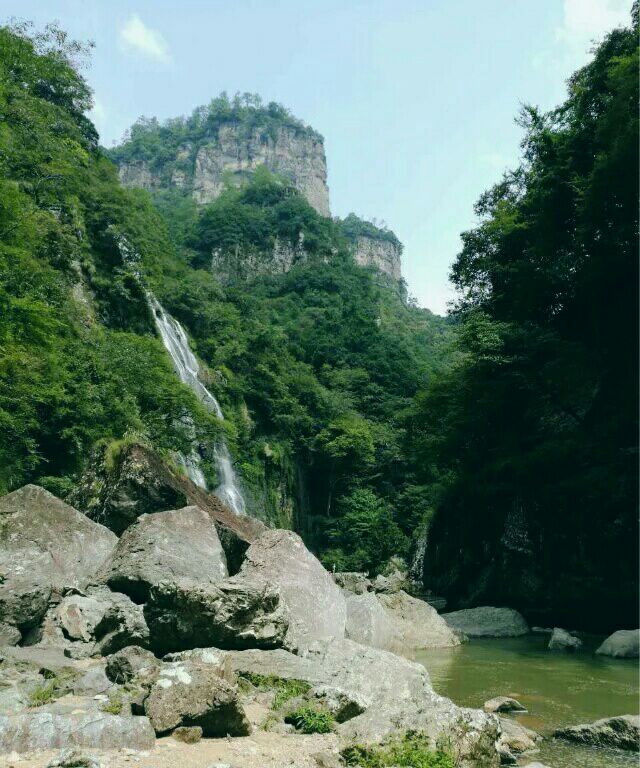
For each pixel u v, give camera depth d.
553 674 9.68
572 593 18.66
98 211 48.25
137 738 3.84
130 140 196.50
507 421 26.08
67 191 41.00
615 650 11.74
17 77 23.30
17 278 18.77
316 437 63.59
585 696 8.07
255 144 191.00
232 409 58.03
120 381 30.52
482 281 32.19
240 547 10.91
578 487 19.38
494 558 22.66
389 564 48.62
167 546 8.51
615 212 20.86
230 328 68.12
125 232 52.72
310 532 62.75
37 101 24.39
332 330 89.94
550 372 23.66
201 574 8.25
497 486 23.23
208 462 43.16
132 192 79.69
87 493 12.11
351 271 119.88
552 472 21.17
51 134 25.69
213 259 111.50
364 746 4.28
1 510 8.90
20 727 3.67
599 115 23.92
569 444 20.66
